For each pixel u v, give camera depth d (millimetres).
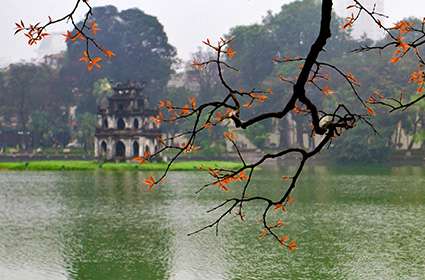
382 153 127875
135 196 59312
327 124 8297
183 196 59125
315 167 120625
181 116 8633
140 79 175125
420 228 37688
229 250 31391
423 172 97062
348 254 30125
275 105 148000
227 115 8055
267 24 182625
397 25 9383
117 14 179625
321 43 7633
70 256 30250
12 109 170500
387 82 129500
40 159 143625
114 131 118812
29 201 54750
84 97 170500
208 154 144500
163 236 35750
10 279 25469
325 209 47438
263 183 74625
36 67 176250
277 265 27969
